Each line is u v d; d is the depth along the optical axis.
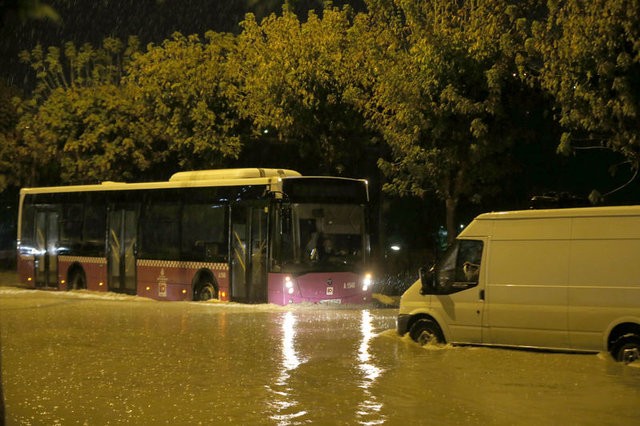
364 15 24.58
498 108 21.14
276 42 25.62
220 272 21.34
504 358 11.96
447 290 13.07
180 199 22.69
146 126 33.56
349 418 8.77
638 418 8.59
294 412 9.06
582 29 17.22
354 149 27.03
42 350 13.43
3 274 37.72
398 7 22.23
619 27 16.70
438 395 9.77
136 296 23.86
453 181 23.36
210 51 30.17
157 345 13.88
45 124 35.62
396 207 32.84
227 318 17.53
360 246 20.72
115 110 34.16
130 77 31.42
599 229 11.81
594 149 26.62
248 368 11.69
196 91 29.78
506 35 20.12
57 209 27.14
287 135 26.69
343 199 20.62
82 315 18.33
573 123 18.39
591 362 11.48
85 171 34.72
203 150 29.66
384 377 10.89
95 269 25.45
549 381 10.40
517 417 8.70
